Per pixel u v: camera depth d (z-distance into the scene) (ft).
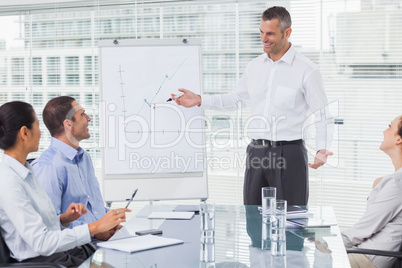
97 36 15.67
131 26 15.37
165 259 5.87
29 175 6.97
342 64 14.02
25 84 16.47
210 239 6.68
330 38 13.98
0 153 16.71
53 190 8.32
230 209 8.77
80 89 15.99
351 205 14.30
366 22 13.76
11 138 6.68
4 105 6.75
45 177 8.34
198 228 7.43
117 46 11.48
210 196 15.19
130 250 6.14
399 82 13.75
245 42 14.61
